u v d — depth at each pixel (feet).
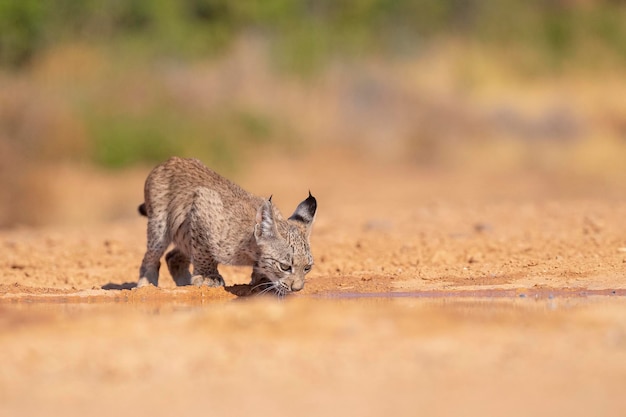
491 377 46.75
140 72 226.58
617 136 249.75
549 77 279.28
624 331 55.67
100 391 45.37
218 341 54.34
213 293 73.87
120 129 206.18
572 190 191.52
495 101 257.14
